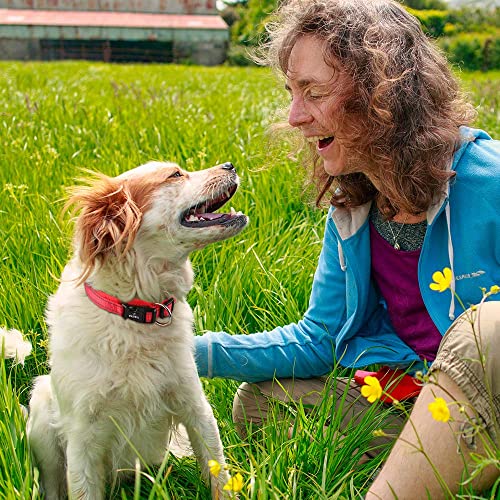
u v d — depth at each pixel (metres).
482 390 1.06
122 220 1.28
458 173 1.24
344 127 1.23
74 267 1.33
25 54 20.41
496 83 5.96
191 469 1.37
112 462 1.33
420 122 1.22
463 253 1.24
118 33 20.70
